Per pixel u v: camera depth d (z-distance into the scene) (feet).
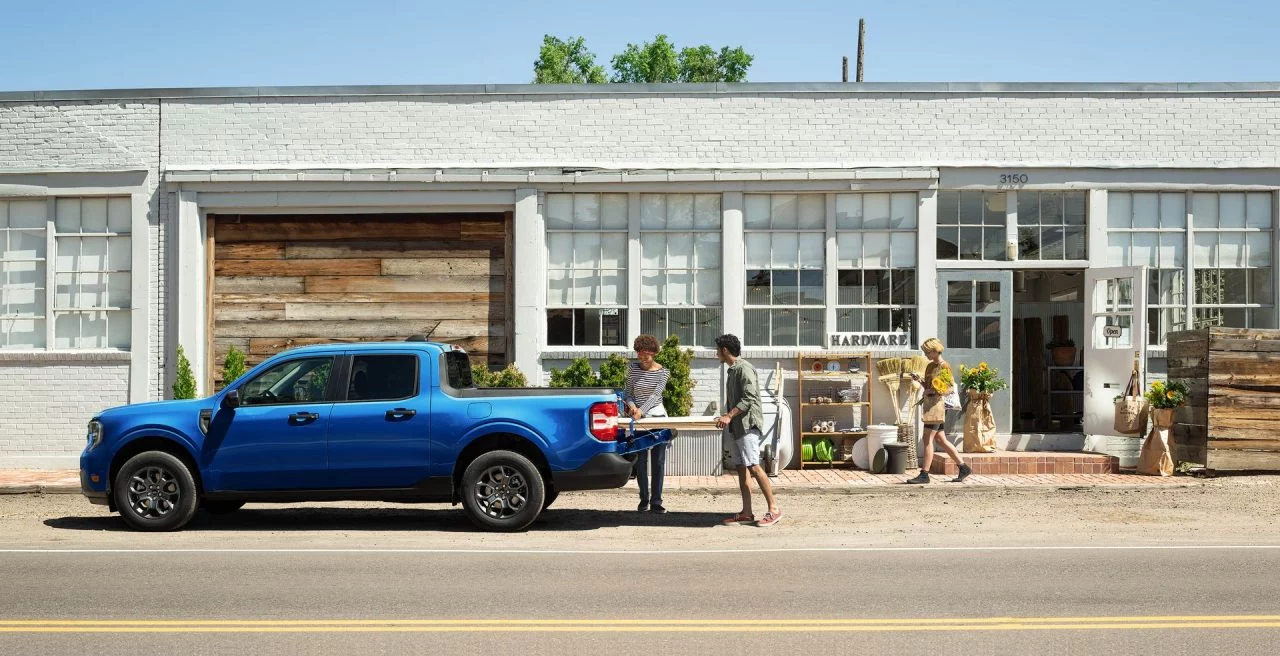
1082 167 51.03
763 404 47.37
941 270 51.21
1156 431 46.91
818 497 42.45
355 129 51.62
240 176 50.80
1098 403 50.47
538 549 30.99
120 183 51.60
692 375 50.75
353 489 34.32
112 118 51.67
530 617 22.59
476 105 51.62
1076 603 23.80
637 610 23.18
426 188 50.88
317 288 51.24
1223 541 32.09
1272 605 23.63
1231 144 51.39
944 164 50.90
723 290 50.98
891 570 27.58
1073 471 47.67
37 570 27.58
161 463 34.40
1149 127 51.29
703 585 25.75
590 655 19.85
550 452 33.88
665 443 37.93
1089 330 51.19
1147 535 33.24
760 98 51.44
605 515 37.99
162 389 51.26
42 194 51.60
